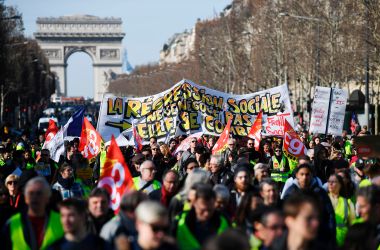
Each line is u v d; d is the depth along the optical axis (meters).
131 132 35.84
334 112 40.59
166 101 36.31
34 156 38.72
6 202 19.02
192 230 14.98
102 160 29.08
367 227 13.19
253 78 128.75
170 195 18.73
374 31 67.94
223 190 16.77
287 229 12.63
